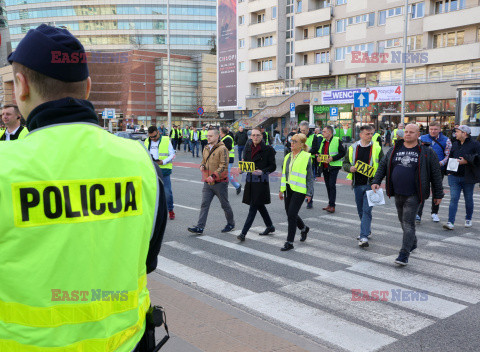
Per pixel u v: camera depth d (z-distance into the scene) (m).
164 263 5.68
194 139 24.62
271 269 5.45
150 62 72.31
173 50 88.31
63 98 1.24
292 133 13.41
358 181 6.69
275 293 4.66
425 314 4.12
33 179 1.10
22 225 1.08
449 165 7.32
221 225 7.92
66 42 1.24
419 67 34.50
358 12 38.12
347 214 8.91
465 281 5.00
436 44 33.72
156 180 1.35
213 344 3.29
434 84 31.31
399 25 35.16
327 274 5.25
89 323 1.15
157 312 1.44
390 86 33.44
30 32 1.23
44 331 1.10
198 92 74.19
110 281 1.20
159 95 72.38
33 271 1.09
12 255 1.08
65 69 1.23
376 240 6.82
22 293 1.08
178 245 6.55
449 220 7.50
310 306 4.31
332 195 9.07
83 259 1.14
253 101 47.94
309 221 8.25
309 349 3.32
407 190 5.57
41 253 1.10
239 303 4.39
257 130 6.68
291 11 45.50
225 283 4.96
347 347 3.49
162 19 87.94
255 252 6.20
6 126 5.81
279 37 46.16
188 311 3.92
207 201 7.22
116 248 1.21
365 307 4.28
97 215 1.17
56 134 1.17
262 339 3.41
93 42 88.50
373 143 6.71
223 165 7.05
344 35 39.41
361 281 5.02
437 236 7.05
